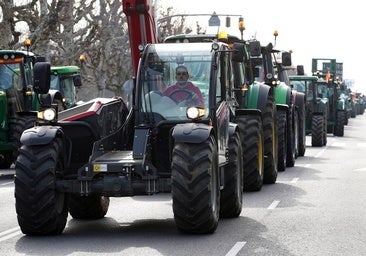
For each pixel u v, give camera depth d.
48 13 88.62
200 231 27.11
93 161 27.09
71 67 63.84
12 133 54.09
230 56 34.03
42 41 87.81
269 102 44.38
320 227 28.84
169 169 28.61
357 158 64.38
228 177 30.88
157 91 29.53
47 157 26.69
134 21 39.81
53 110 27.70
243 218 31.17
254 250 24.38
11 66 54.53
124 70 130.25
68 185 26.86
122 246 25.08
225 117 30.56
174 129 26.72
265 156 43.75
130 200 37.53
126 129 29.53
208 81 29.58
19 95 54.25
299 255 23.70
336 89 101.62
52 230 27.05
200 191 26.41
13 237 26.92
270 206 34.75
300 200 36.88
